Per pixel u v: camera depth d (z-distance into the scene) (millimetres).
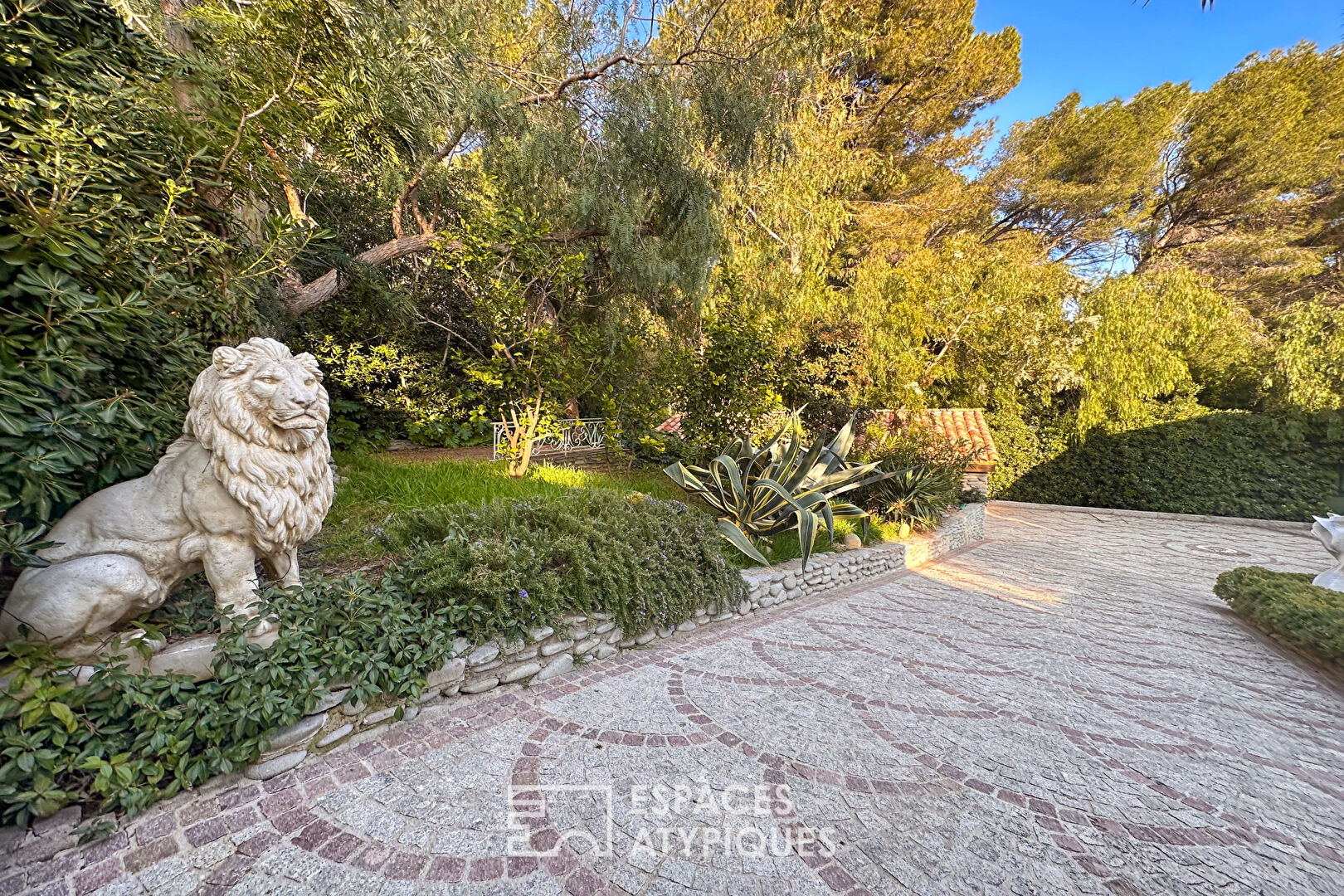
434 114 4730
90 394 1941
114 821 1517
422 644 2277
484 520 3057
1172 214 13984
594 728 2238
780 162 7270
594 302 7496
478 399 7547
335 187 5914
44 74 1901
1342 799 1994
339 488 4039
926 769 2064
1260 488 9484
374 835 1580
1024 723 2484
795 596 4328
